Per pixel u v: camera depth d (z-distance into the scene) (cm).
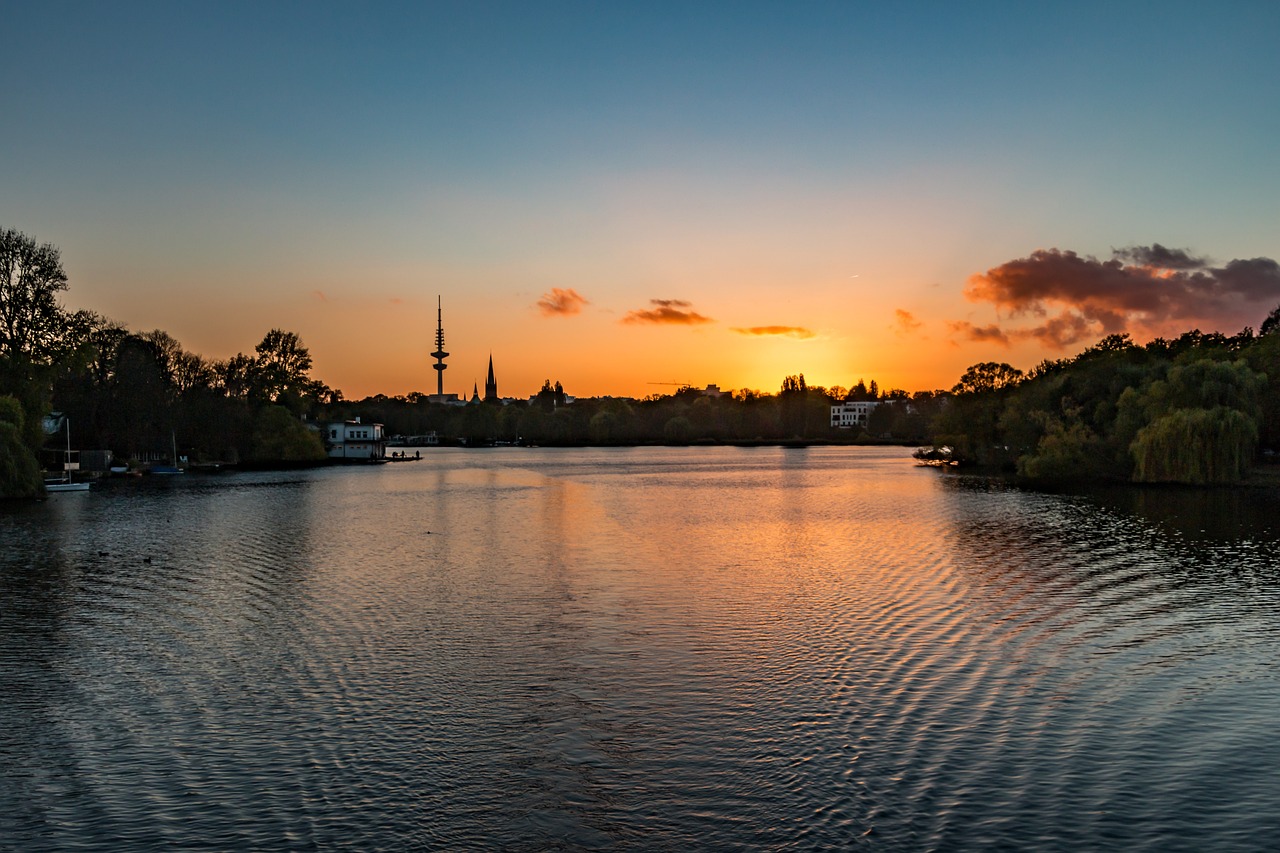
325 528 6962
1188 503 8131
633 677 2859
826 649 3159
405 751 2288
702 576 4647
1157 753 2252
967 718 2480
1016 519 7144
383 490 11531
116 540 6131
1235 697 2656
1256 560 4978
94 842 1847
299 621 3631
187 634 3425
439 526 7162
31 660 3077
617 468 17912
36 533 6506
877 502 9162
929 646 3189
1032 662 2994
